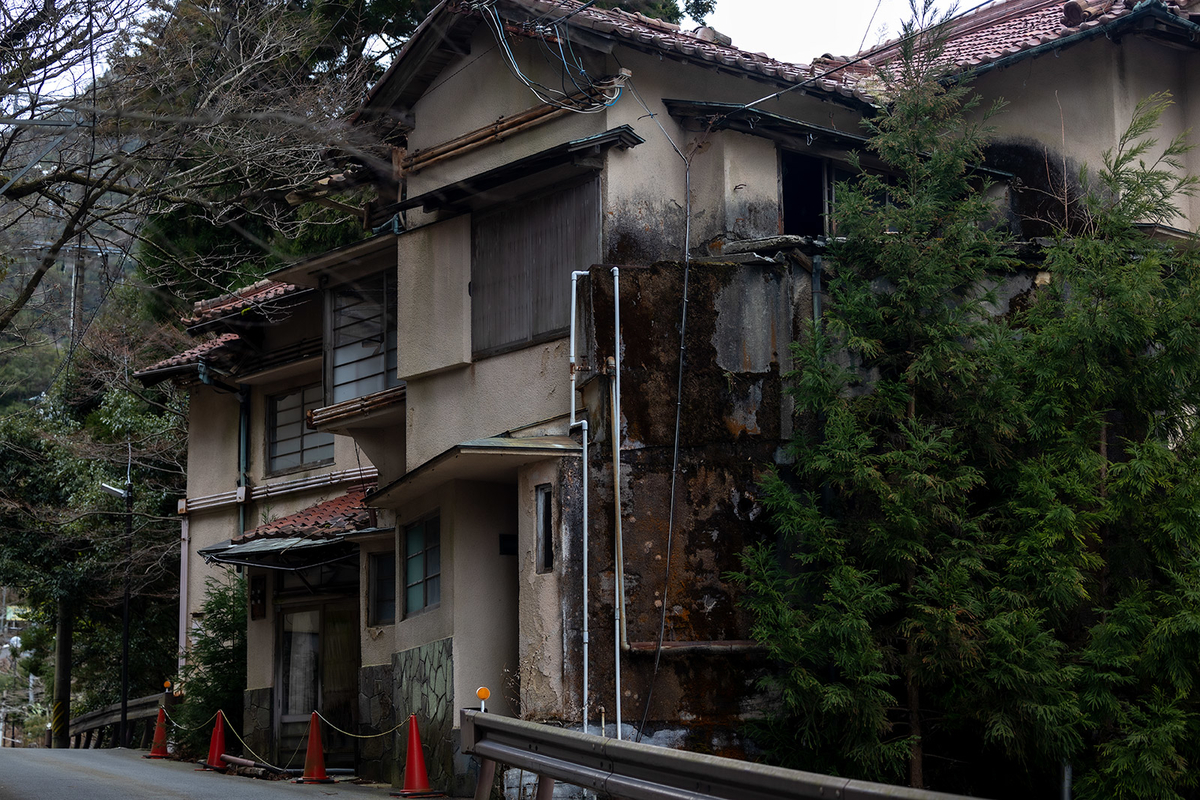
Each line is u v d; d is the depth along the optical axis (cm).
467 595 1371
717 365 1307
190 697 1962
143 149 1187
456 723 1323
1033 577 1173
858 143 1450
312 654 1822
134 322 2278
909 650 1187
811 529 1204
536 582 1270
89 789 1182
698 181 1420
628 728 1211
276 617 1873
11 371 2345
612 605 1242
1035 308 1289
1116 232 1284
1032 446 1259
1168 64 1641
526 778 1213
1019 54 1530
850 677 1157
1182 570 1207
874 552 1193
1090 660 1171
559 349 1359
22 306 1152
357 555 1742
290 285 1959
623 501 1258
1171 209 1319
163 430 2547
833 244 1316
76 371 2456
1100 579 1244
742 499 1285
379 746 1554
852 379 1244
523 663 1266
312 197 1642
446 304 1493
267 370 2077
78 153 1258
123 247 1309
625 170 1362
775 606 1209
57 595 2481
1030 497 1193
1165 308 1227
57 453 2573
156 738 1908
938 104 1312
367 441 1706
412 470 1364
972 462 1250
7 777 1284
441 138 1558
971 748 1242
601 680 1224
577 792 1205
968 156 1311
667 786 673
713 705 1234
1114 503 1200
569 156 1347
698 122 1428
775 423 1312
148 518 2466
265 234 2277
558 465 1271
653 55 1403
